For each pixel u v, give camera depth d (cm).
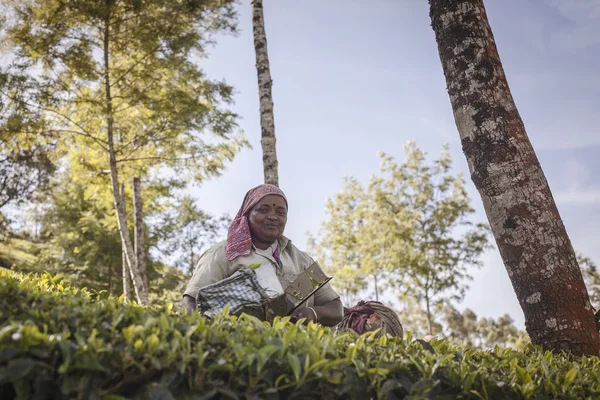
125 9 1112
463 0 401
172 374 175
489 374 243
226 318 243
